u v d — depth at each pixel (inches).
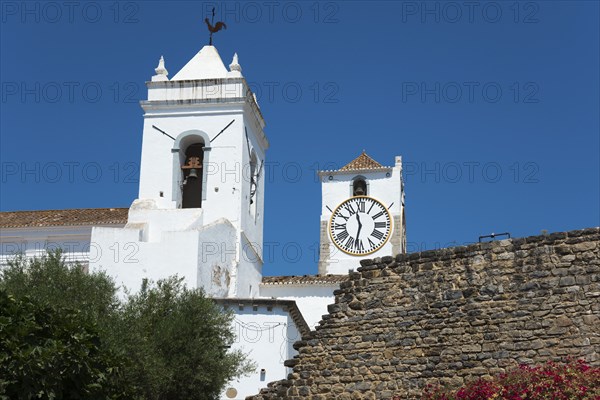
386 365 1047.0
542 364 975.6
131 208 1909.4
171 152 2058.3
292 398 1076.5
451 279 1042.7
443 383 1014.4
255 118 2164.1
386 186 2469.2
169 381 1218.6
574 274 987.9
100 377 974.4
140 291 1486.2
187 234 1733.5
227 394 1565.0
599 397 863.7
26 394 898.1
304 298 1972.2
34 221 1927.9
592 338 962.1
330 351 1076.5
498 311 1010.7
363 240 2432.3
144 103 2089.1
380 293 1072.8
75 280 1337.4
